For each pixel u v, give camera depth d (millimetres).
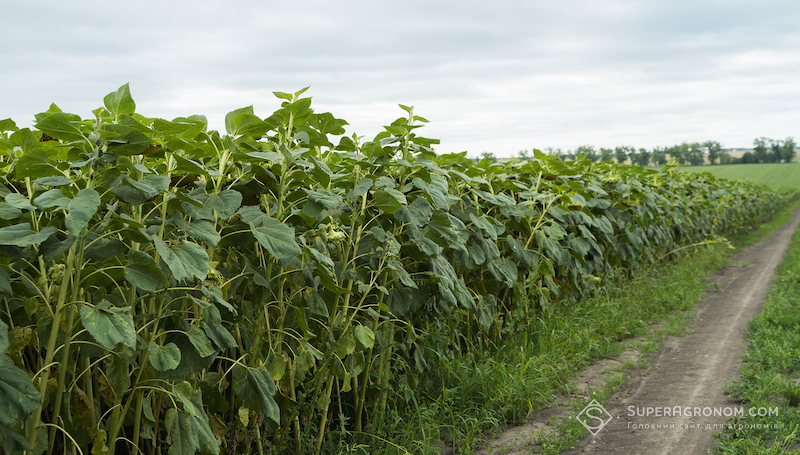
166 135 2539
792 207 42656
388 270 3900
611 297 8086
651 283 9242
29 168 2107
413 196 4016
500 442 4094
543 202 5871
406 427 3980
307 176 3162
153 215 2730
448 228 4004
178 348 2568
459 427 4188
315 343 3539
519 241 5727
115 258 2400
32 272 2475
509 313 5762
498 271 5297
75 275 2094
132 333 2006
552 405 4750
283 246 2592
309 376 3672
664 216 11031
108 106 2355
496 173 5969
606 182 8766
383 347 3859
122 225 2266
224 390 3279
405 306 4020
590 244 7000
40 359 2340
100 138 2160
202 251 2330
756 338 6402
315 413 3738
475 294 5289
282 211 3043
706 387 5125
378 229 3629
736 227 19109
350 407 4086
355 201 3553
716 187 15930
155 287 2139
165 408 2859
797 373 5238
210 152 2908
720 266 12672
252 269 3002
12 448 1868
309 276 3221
